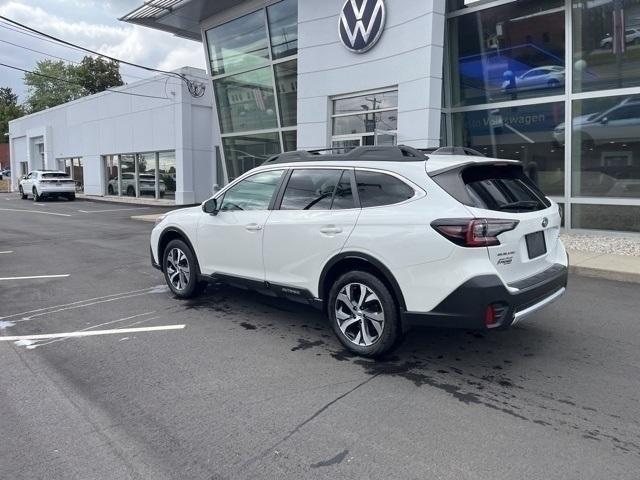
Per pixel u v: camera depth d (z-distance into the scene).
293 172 5.21
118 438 3.30
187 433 3.35
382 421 3.48
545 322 5.62
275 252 5.18
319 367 4.43
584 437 3.25
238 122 19.02
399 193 4.36
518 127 12.54
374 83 12.88
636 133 10.70
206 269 6.12
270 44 16.80
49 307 6.43
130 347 4.96
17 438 3.31
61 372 4.37
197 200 24.06
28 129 38.56
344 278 4.61
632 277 7.57
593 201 11.38
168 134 24.17
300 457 3.06
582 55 11.26
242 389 4.00
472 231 3.88
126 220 17.83
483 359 4.57
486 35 12.79
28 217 19.03
